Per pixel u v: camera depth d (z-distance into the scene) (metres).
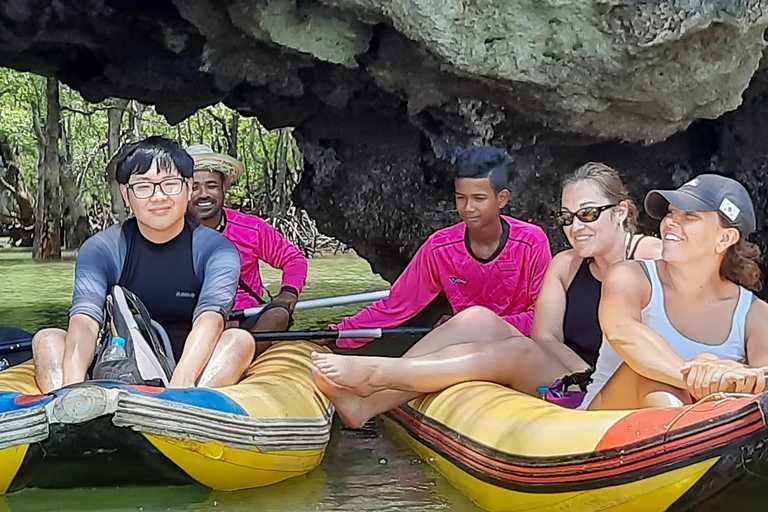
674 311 3.02
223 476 3.12
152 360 3.48
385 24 6.09
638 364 2.88
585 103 5.99
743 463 2.38
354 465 3.70
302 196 8.62
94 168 25.20
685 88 5.79
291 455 3.30
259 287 5.64
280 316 4.83
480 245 4.69
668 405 2.79
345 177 8.16
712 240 2.90
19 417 2.87
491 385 3.57
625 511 2.60
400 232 8.05
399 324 4.98
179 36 6.87
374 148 7.95
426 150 7.67
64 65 7.56
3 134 22.98
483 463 3.04
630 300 3.00
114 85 7.59
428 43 5.69
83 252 3.77
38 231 19.12
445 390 3.68
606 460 2.58
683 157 7.22
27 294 11.48
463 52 5.69
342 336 4.53
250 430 3.12
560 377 3.70
